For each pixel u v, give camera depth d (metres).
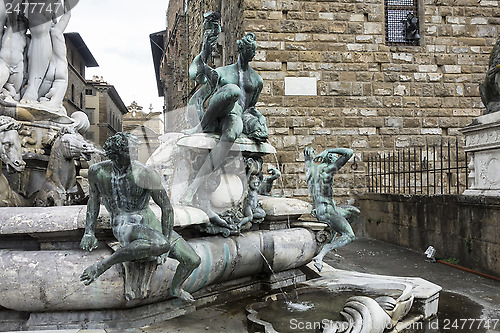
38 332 2.94
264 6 12.30
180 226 3.51
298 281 4.76
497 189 6.82
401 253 8.61
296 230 4.69
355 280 4.76
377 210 10.95
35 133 5.88
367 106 12.62
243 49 4.41
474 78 13.01
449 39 13.02
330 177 4.70
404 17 13.18
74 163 4.92
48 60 6.57
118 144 2.82
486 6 13.12
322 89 12.49
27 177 5.68
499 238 6.21
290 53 12.41
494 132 6.89
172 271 3.38
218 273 3.87
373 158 12.54
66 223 3.11
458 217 7.35
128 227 2.96
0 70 5.95
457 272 6.78
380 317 3.30
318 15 12.54
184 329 3.29
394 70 12.77
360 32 12.69
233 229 4.01
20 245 3.29
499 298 5.04
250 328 3.35
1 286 3.06
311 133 12.39
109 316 3.26
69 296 3.11
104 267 2.84
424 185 12.64
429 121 12.80
